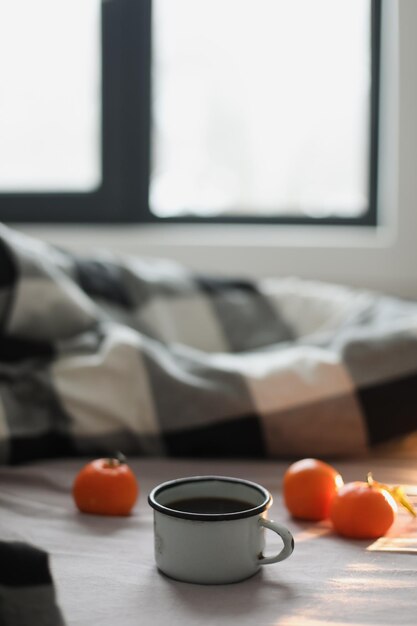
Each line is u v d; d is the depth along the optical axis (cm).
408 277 174
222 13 194
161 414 114
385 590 69
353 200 194
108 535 83
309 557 76
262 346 144
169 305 146
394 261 174
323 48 192
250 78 194
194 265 178
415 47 172
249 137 196
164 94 196
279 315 149
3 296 123
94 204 195
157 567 74
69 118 200
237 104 195
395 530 84
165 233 187
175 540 70
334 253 175
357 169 193
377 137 187
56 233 185
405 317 130
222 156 196
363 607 66
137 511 91
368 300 144
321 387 114
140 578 71
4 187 200
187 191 197
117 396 115
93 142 199
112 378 116
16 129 202
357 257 175
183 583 70
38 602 63
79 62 198
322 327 145
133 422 114
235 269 177
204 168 197
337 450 114
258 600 67
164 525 71
